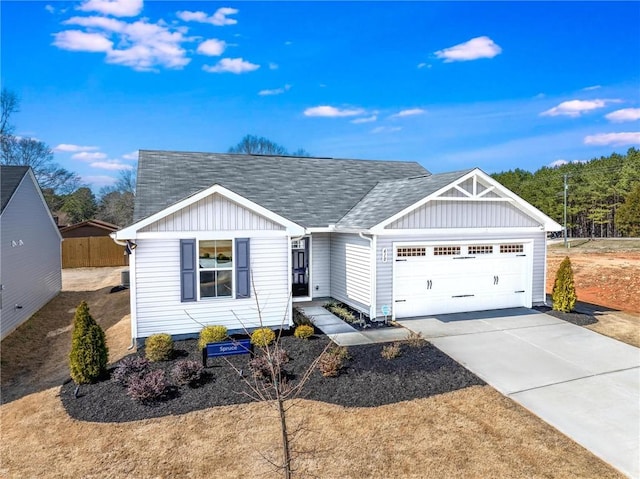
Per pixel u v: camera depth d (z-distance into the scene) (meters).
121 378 8.31
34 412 7.55
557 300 13.91
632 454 6.17
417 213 12.84
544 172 70.44
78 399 7.82
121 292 18.89
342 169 18.58
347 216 14.71
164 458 6.07
